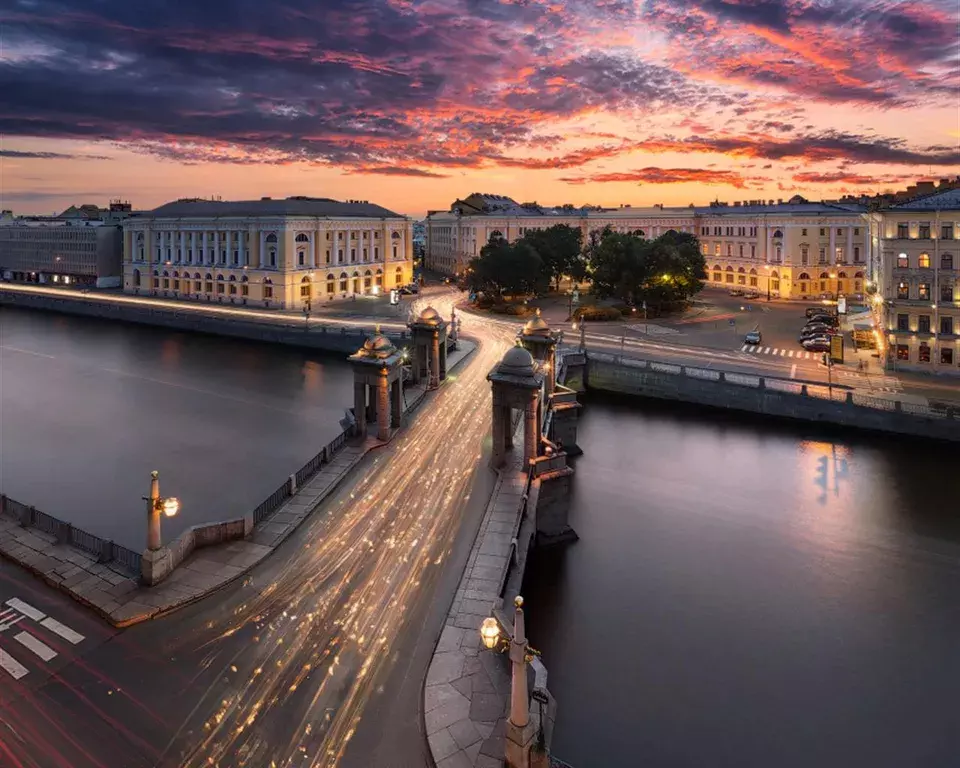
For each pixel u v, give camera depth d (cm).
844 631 3500
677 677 3147
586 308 12006
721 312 12362
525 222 18662
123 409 7206
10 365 9312
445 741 2133
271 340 11050
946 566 4112
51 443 6109
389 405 4978
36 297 14725
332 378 8775
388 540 3469
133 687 2405
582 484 5366
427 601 2930
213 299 14888
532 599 3762
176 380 8575
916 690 3078
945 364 7394
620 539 4459
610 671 3181
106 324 12912
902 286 7538
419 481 4212
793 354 8744
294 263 13738
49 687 2400
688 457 5938
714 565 4138
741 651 3338
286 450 5994
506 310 12625
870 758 2700
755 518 4759
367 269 15638
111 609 2808
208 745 2148
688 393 7500
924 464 5653
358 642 2655
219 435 6381
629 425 6862
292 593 2991
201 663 2531
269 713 2288
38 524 3531
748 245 15262
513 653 1947
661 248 12006
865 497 5078
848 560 4197
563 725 2844
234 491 5100
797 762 2672
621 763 2653
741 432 6575
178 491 5081
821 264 13925
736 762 2667
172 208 16600
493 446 4366
